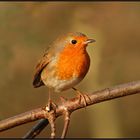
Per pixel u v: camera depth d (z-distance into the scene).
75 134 16.95
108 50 15.73
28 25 14.05
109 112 16.28
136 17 15.65
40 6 14.34
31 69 14.62
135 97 17.31
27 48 14.08
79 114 16.92
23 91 14.79
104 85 15.76
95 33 15.41
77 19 15.18
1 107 13.68
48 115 5.62
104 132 16.17
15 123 5.73
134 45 15.99
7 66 13.55
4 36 13.62
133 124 17.22
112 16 15.55
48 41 14.54
